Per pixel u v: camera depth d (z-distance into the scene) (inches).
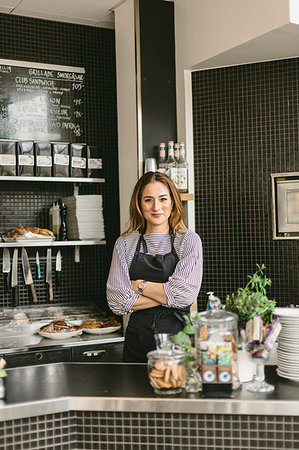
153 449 71.7
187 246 104.1
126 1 152.8
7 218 155.3
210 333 70.6
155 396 71.9
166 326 102.6
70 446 73.5
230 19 135.7
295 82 148.3
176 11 155.9
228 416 70.1
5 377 82.7
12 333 143.9
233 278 154.8
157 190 103.2
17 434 70.8
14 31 156.8
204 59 146.1
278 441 69.2
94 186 167.2
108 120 169.6
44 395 73.4
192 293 101.8
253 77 151.9
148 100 153.1
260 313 76.2
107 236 168.9
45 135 159.9
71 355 139.7
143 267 104.5
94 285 166.6
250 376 77.6
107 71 169.6
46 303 160.1
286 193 148.6
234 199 154.6
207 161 156.6
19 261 156.4
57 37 162.6
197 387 73.4
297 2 119.5
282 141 149.9
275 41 131.3
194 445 70.8
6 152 144.2
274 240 150.8
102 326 149.1
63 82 162.7
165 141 155.7
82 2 149.9
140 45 151.6
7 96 154.8
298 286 148.6
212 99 155.6
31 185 158.6
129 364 90.5
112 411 72.4
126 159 158.1
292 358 77.1
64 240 154.7
